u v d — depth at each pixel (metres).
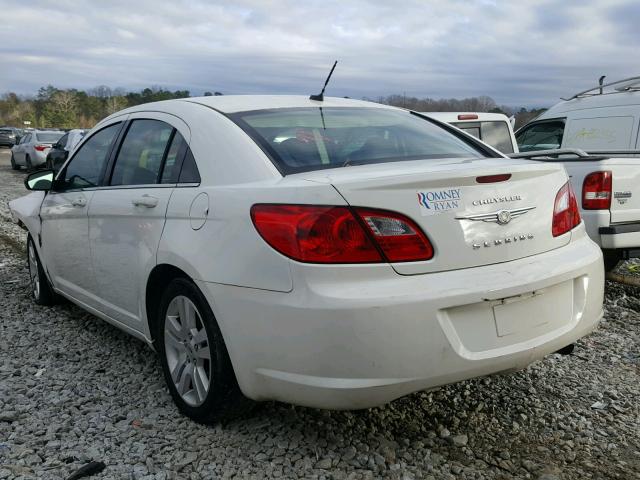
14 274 6.55
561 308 2.92
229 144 3.11
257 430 3.14
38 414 3.31
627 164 5.48
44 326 4.81
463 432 3.16
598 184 5.40
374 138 3.40
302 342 2.53
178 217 3.16
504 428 3.20
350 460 2.88
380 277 2.52
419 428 3.19
